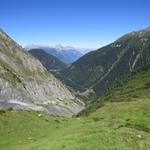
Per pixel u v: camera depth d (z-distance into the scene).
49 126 64.31
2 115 68.06
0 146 50.59
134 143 40.16
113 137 41.53
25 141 52.28
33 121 68.50
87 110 153.50
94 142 39.53
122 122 57.75
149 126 61.62
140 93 140.50
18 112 73.12
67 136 45.88
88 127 52.16
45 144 43.34
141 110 87.44
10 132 59.44
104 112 96.94
